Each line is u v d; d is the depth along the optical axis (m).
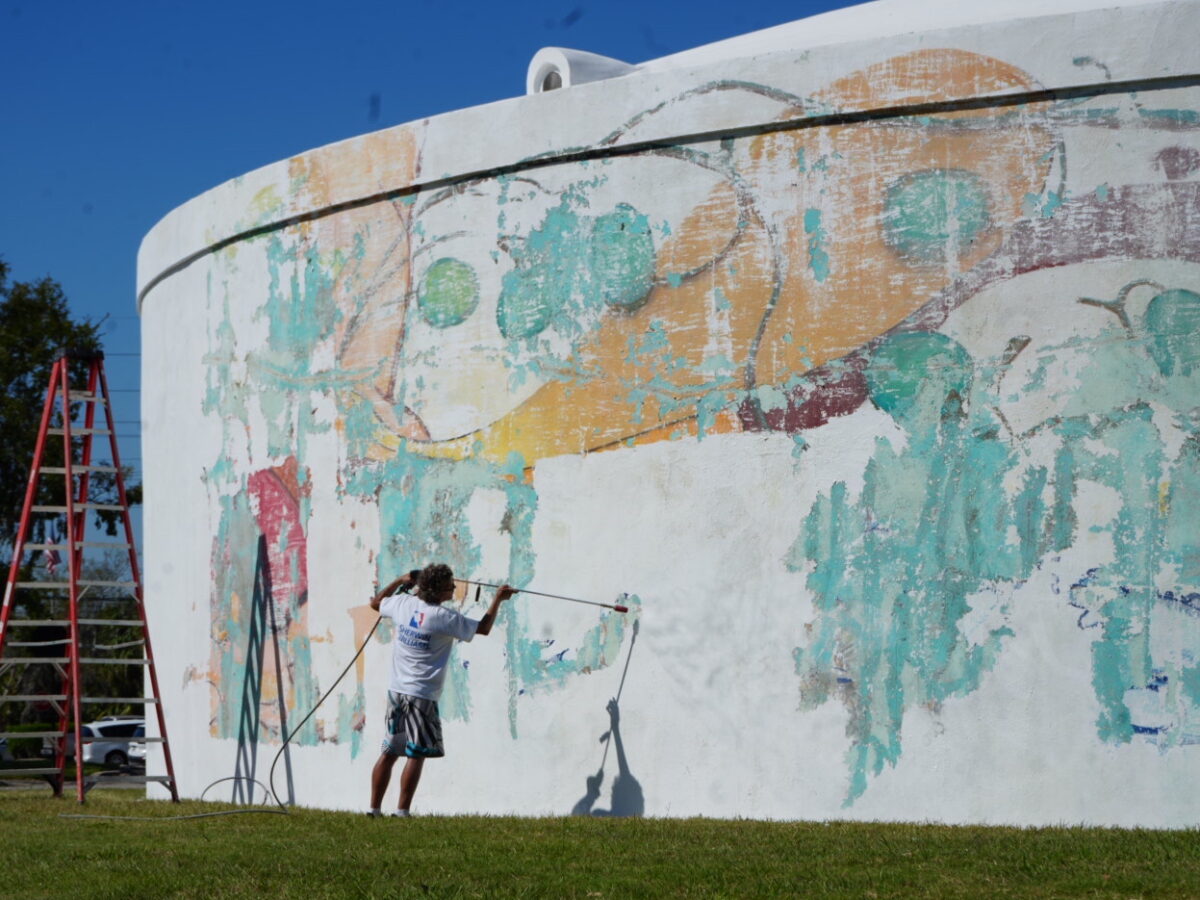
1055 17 9.52
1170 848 7.76
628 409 10.49
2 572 31.75
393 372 11.61
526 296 10.95
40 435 12.78
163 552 14.31
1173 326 9.23
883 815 9.49
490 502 11.00
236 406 12.95
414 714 9.96
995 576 9.40
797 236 10.03
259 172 12.66
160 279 14.47
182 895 7.10
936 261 9.69
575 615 10.57
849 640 9.68
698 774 10.03
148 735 14.60
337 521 11.91
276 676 12.38
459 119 11.30
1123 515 9.20
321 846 8.47
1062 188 9.47
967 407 9.55
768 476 9.99
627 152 10.61
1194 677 8.98
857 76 9.91
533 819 9.82
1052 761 9.18
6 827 10.08
